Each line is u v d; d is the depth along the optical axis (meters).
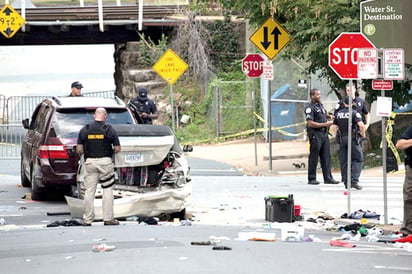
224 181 66.12
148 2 136.38
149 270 26.91
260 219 45.91
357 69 45.50
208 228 41.22
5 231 40.62
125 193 44.59
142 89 65.81
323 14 71.94
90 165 42.34
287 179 67.88
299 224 44.00
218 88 114.50
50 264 29.08
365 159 80.81
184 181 45.03
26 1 147.50
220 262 28.67
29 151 56.50
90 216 42.84
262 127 110.12
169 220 45.69
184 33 123.44
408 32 67.25
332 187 61.06
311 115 62.25
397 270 27.89
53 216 47.59
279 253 31.41
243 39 125.44
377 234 39.84
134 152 43.84
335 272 27.06
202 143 108.25
